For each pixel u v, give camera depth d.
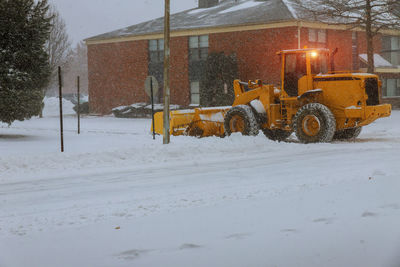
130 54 45.25
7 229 5.79
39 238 5.23
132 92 45.31
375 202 6.12
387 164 10.72
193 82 41.78
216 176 10.02
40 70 21.81
